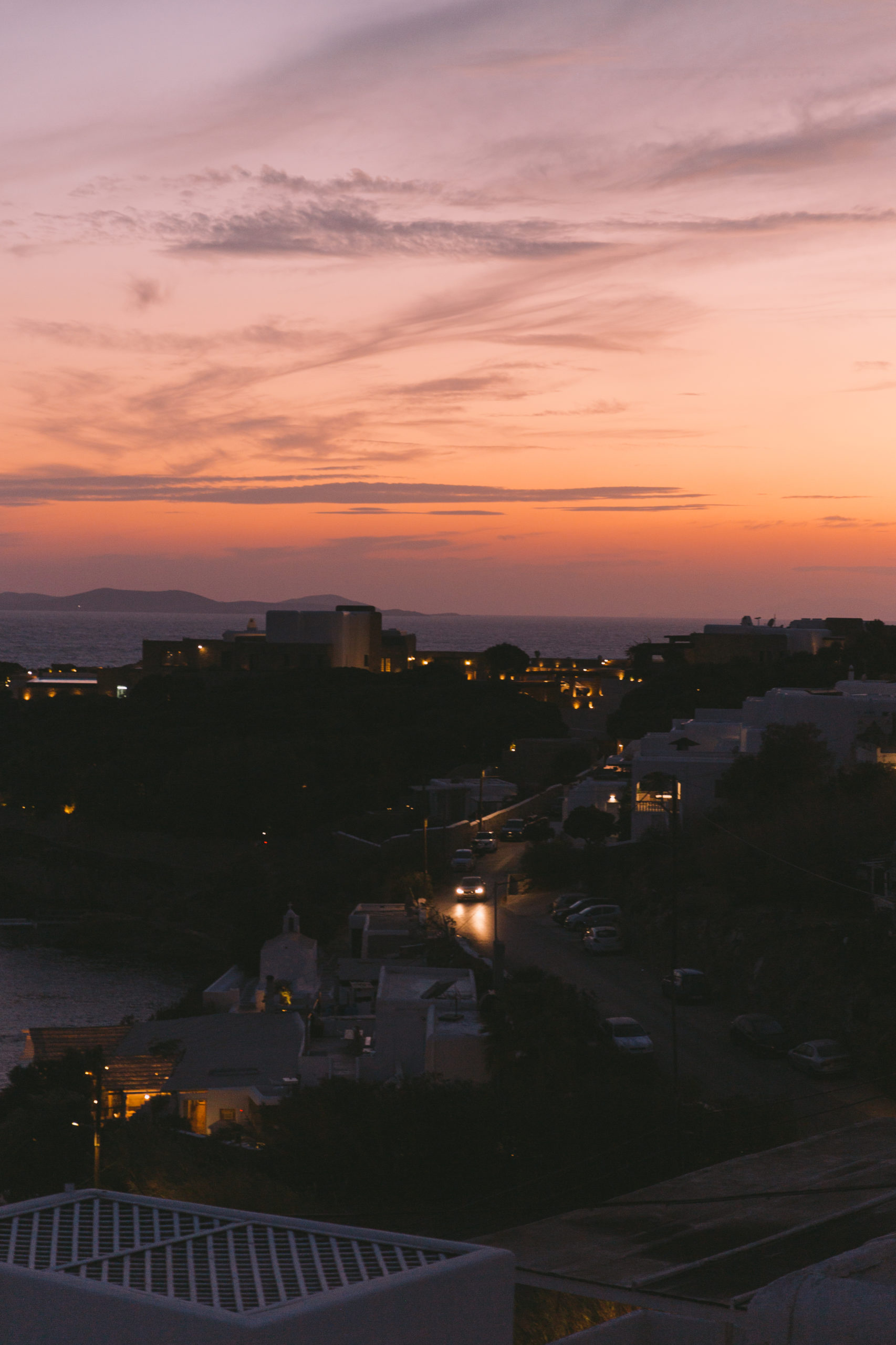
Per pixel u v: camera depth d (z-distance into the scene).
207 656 176.00
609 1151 31.72
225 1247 7.04
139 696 152.00
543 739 120.12
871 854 52.56
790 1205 24.52
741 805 62.38
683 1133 31.77
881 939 43.50
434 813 101.12
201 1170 33.12
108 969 84.12
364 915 65.25
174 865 102.31
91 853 106.31
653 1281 19.14
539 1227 24.55
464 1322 6.55
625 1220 24.47
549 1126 32.31
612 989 49.44
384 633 192.00
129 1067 42.12
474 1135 32.06
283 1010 50.56
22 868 108.81
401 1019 41.28
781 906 51.53
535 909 66.06
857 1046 39.94
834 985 43.06
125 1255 6.88
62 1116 37.06
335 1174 32.44
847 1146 29.25
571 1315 18.75
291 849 100.12
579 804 80.75
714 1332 8.73
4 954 88.50
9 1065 61.81
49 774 115.81
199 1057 43.69
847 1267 7.77
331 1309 6.05
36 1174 35.19
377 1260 6.84
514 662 171.75
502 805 99.50
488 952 56.22
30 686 179.62
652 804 67.62
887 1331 6.99
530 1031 37.34
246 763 103.81
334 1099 34.38
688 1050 41.56
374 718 130.12
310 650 173.25
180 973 83.25
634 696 124.62
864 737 64.88
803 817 54.97
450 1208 30.94
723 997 47.97
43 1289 6.39
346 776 108.81
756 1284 18.92
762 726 71.31
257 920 67.12
